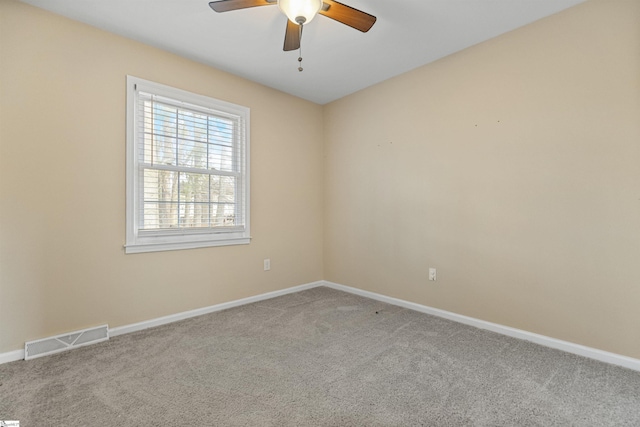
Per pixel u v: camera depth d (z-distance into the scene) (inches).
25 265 80.4
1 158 77.2
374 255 134.4
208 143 116.3
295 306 123.7
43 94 82.5
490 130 98.1
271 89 135.5
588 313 80.7
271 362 78.1
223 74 119.3
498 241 96.9
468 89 103.2
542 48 87.3
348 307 122.6
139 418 56.8
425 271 116.4
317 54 107.3
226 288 121.2
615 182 76.5
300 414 58.2
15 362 77.4
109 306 93.7
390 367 75.6
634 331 74.4
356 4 81.4
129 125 96.5
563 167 84.1
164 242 104.3
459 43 100.5
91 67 90.0
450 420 56.6
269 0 68.1
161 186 105.0
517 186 92.6
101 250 92.1
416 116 118.3
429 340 91.3
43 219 82.8
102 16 86.0
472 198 102.8
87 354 82.2
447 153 109.2
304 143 148.9
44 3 80.2
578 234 82.0
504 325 95.8
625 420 56.6
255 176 130.0
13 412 58.3
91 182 90.2
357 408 60.1
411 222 120.6
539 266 88.7
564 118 83.8
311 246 152.9
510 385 67.7
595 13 78.7
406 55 108.3
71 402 61.4
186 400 62.3
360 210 140.1
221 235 119.6
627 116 74.8
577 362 77.7
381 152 131.0
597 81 78.7
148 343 89.0
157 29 92.4
